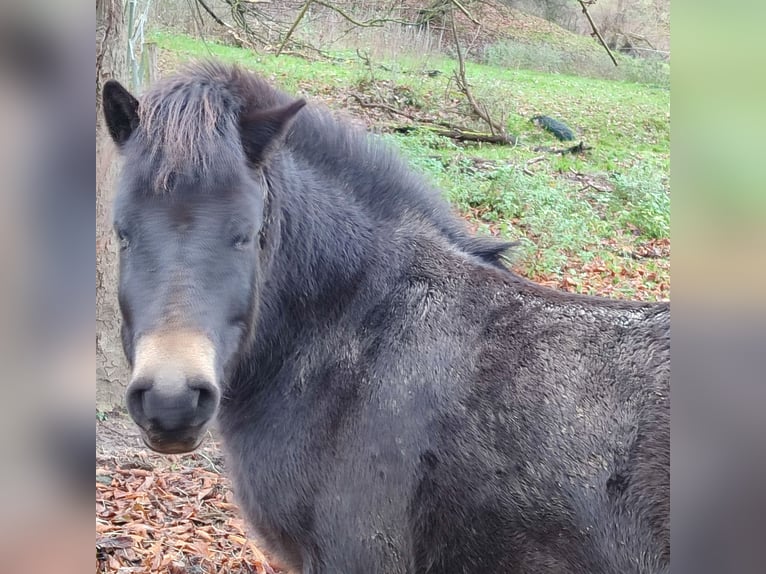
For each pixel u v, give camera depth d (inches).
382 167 124.8
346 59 537.6
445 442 107.2
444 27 565.0
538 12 695.1
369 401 110.6
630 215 374.9
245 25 368.2
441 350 111.8
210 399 91.7
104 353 228.1
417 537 108.4
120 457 209.6
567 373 107.1
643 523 100.0
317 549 111.3
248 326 103.1
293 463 112.0
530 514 104.0
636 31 681.0
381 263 118.6
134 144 100.5
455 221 128.6
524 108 524.4
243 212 99.0
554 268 313.1
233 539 175.9
